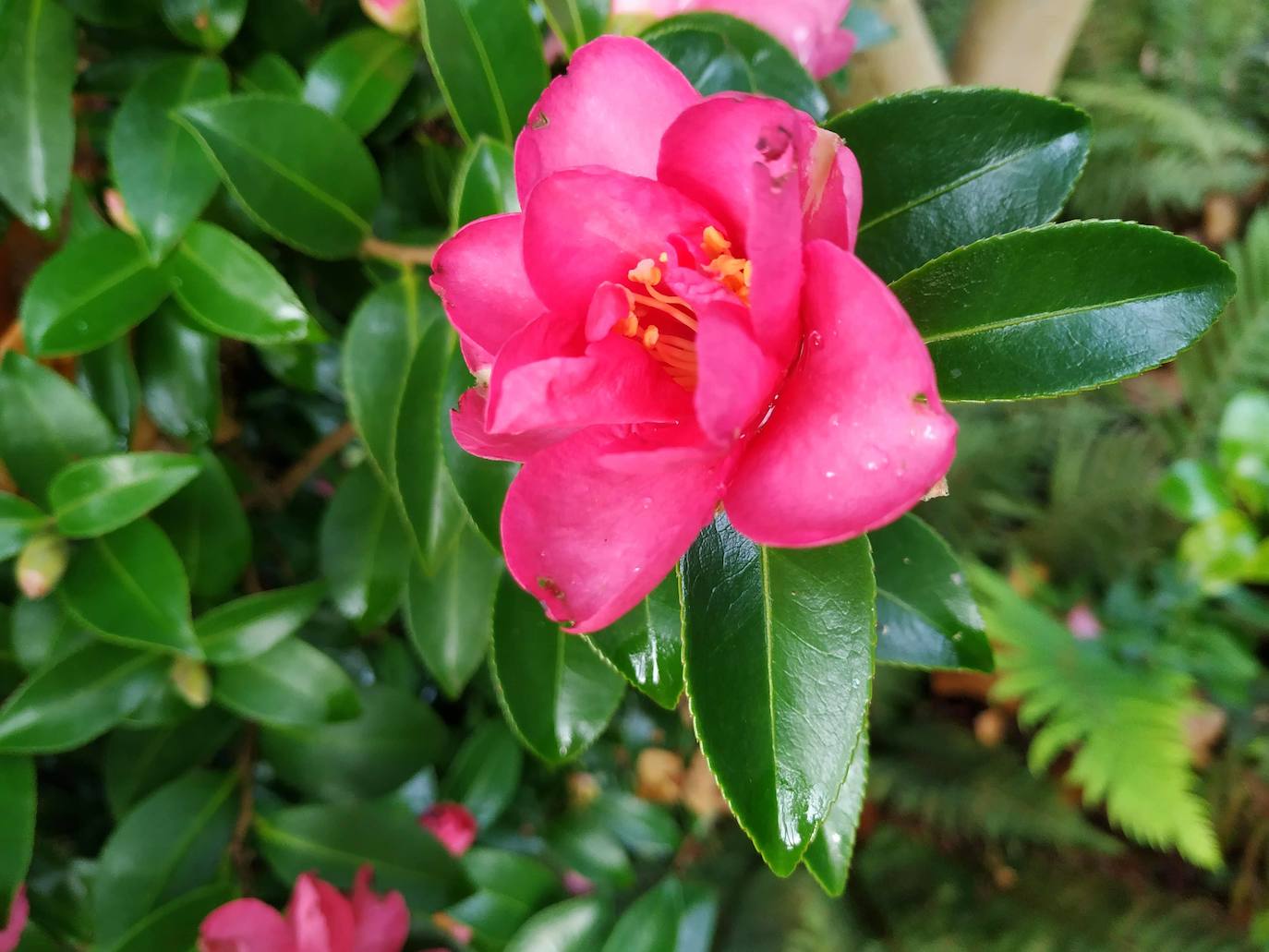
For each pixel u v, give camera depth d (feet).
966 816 1.73
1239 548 1.70
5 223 0.90
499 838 1.27
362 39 0.85
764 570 0.59
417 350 0.78
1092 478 1.92
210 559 0.89
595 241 0.55
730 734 0.57
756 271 0.49
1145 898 1.70
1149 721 1.61
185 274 0.80
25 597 0.84
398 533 0.97
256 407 1.12
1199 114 2.43
